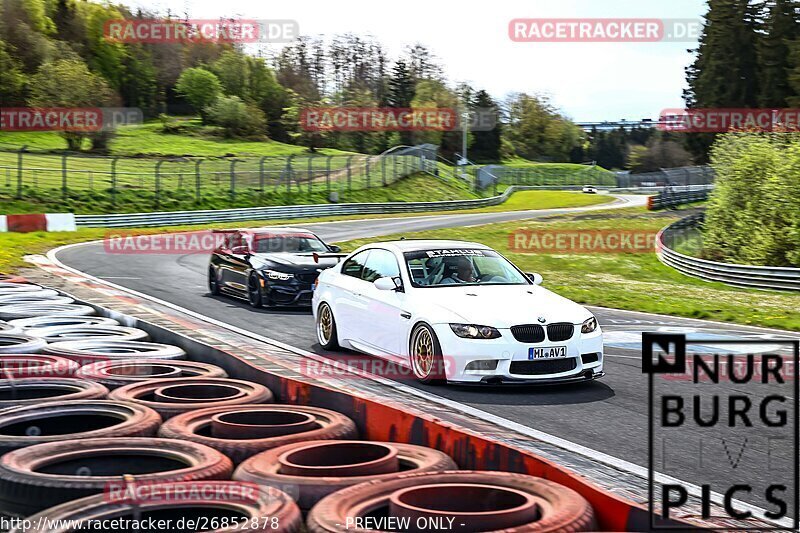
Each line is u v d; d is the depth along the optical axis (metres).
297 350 10.49
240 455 4.43
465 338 8.34
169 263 24.89
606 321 15.42
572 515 3.40
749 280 24.39
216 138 106.81
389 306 9.31
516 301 8.84
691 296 21.17
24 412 4.98
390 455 4.26
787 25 78.25
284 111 118.50
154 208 54.75
